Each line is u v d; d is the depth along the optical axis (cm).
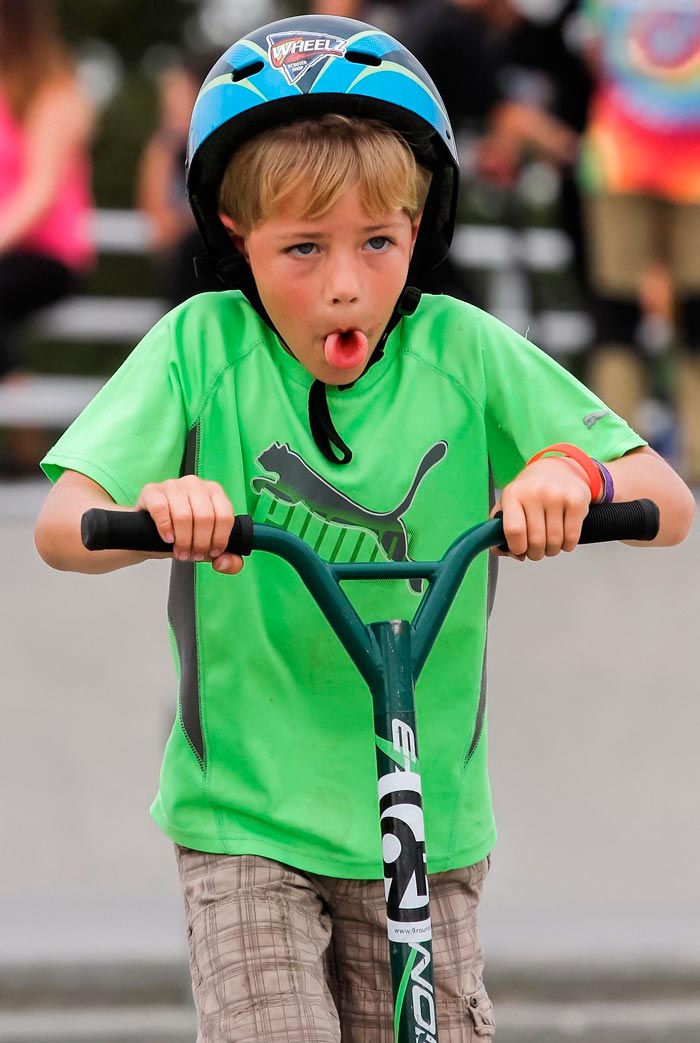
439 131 950
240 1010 883
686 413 2411
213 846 934
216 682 944
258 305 966
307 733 944
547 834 1833
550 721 1988
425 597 838
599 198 2358
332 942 972
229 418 945
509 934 1675
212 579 940
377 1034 962
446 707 966
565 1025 1578
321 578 826
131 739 1950
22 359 3070
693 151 2308
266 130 922
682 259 2352
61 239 2369
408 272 995
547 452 903
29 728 1958
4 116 2327
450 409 967
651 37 2295
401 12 2298
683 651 2111
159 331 960
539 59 2336
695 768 1928
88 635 2106
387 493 952
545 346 2767
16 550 2269
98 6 4991
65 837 1825
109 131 4444
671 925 1694
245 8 4912
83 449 916
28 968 1620
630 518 861
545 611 2172
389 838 808
